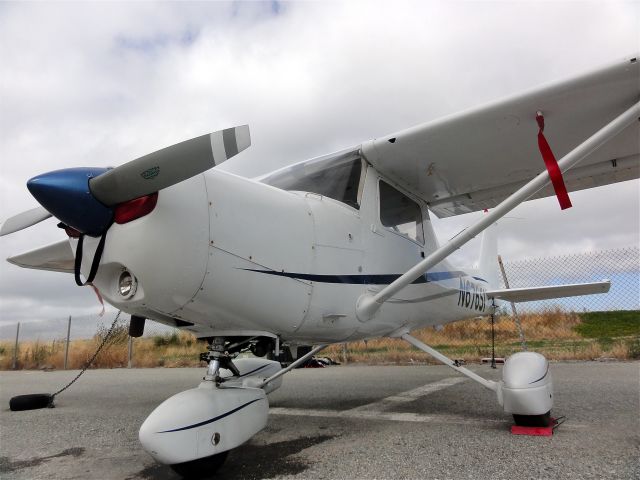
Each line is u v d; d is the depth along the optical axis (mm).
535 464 2115
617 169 3674
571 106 2799
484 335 10945
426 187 3914
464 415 3338
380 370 7000
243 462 2410
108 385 6520
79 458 2697
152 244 1946
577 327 11062
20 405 4516
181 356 11227
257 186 2537
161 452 2064
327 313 2816
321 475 2127
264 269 2393
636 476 1911
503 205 2645
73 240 2264
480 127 3027
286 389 5156
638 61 2443
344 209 3096
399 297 3523
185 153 1829
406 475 2053
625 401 3605
